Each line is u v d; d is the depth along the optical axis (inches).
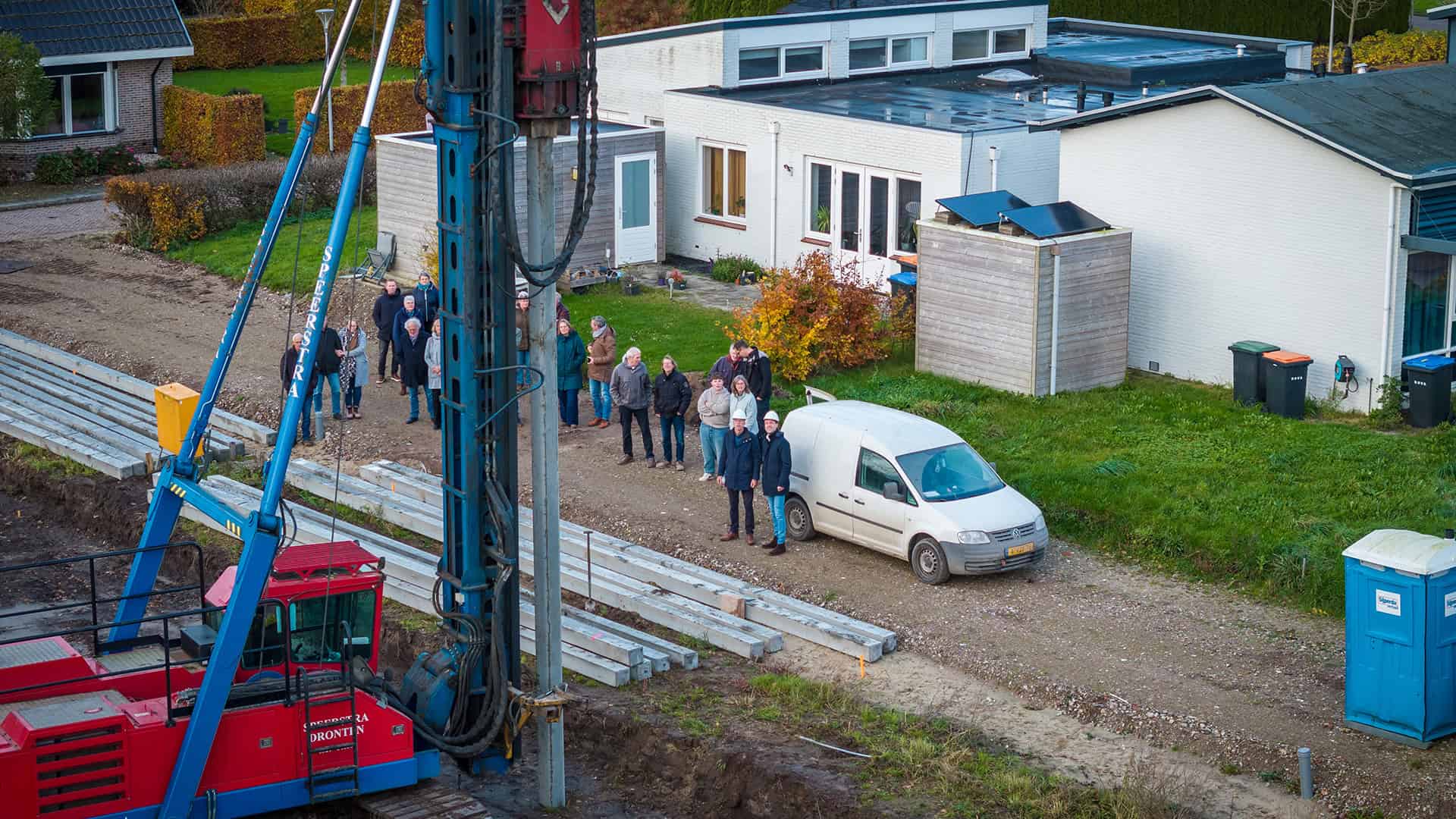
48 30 1761.8
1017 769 581.3
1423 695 578.6
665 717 632.4
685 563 775.1
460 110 537.6
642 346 1111.0
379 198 1301.7
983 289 1008.9
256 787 516.4
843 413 807.1
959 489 759.7
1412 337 957.2
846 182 1262.3
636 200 1334.9
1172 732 608.4
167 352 1151.0
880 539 770.2
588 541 752.3
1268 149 981.8
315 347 513.0
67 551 858.8
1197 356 1048.8
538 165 546.9
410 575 767.1
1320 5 2288.4
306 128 554.6
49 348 1160.2
